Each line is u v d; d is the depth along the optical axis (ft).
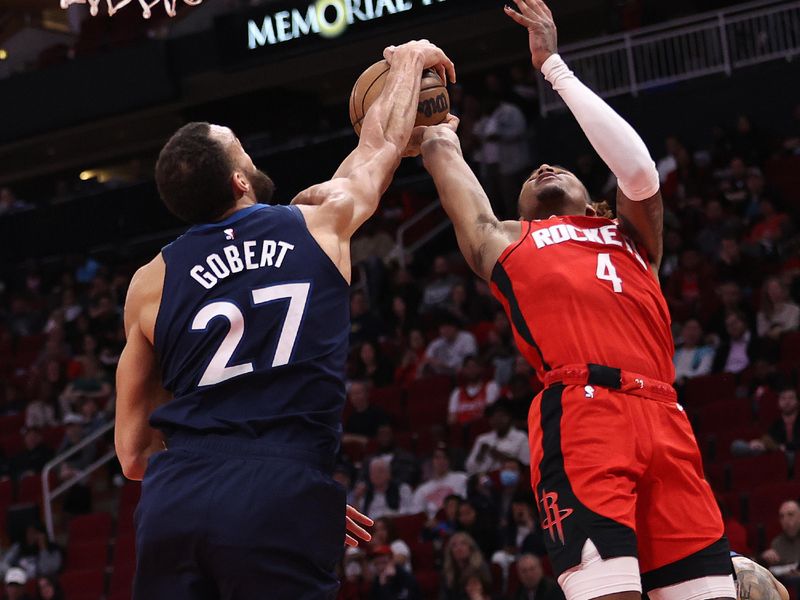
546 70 13.99
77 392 69.97
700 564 12.68
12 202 100.48
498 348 57.41
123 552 56.80
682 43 75.31
